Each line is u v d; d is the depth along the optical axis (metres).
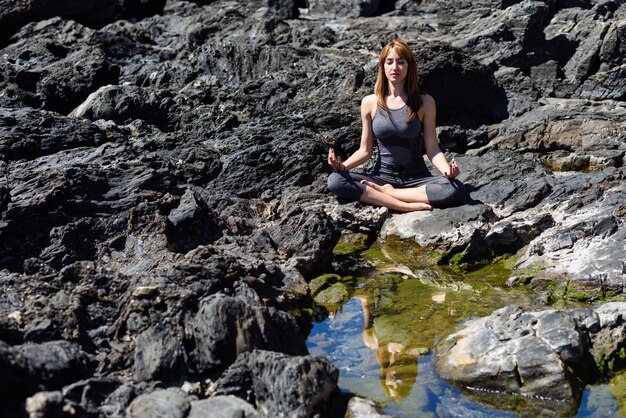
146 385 4.70
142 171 6.86
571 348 4.98
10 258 5.88
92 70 9.66
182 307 5.16
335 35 12.34
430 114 7.81
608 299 6.16
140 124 8.88
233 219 7.18
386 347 5.58
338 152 9.26
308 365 4.63
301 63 10.56
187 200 6.74
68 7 11.91
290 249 6.79
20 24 11.61
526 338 5.12
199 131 9.00
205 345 4.86
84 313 5.25
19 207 6.05
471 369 5.05
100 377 4.74
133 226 6.37
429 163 8.80
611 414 4.71
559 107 10.25
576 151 9.28
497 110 10.38
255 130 8.88
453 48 10.09
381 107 7.80
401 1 13.69
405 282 6.68
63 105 9.49
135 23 12.84
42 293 5.36
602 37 11.03
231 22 12.19
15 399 4.24
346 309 6.20
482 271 6.91
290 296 6.05
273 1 13.68
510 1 12.27
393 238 7.40
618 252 6.43
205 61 10.66
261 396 4.62
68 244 6.11
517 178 8.13
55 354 4.66
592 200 7.31
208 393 4.71
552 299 6.23
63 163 6.93
